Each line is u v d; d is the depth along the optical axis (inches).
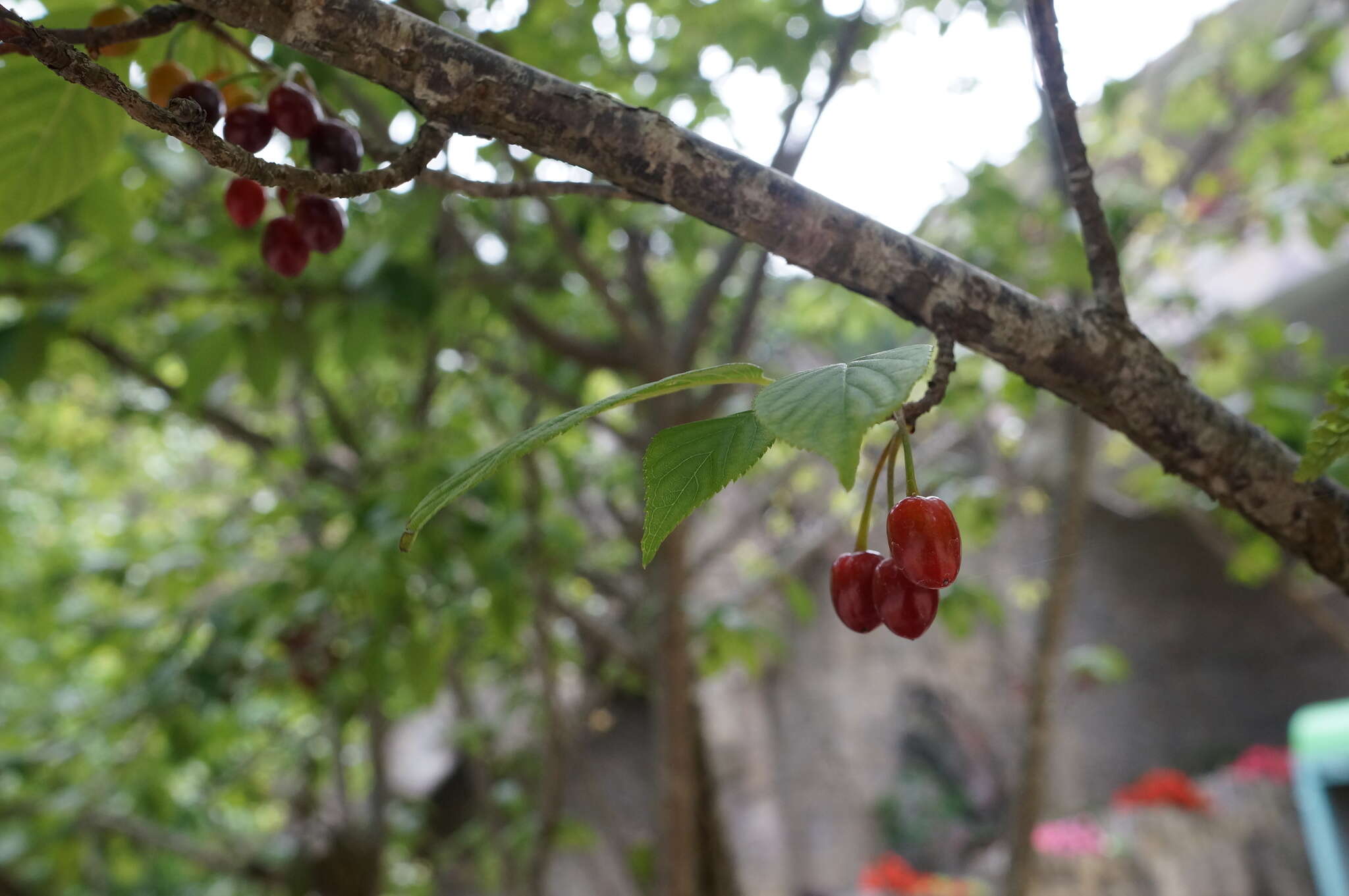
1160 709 393.4
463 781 336.8
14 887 182.7
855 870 379.6
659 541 31.1
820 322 200.5
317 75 76.7
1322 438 35.7
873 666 398.9
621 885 315.9
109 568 140.9
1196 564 398.6
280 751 217.0
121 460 257.0
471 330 153.6
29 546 235.9
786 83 128.4
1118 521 406.3
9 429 219.3
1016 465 221.5
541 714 204.8
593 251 159.2
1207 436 44.7
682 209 39.2
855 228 39.1
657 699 130.7
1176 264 174.6
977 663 387.9
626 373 137.7
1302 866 274.5
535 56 99.7
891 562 37.6
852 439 24.1
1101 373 42.9
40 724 179.2
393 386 189.2
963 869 382.3
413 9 83.8
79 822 173.9
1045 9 41.4
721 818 153.9
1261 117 182.1
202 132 31.5
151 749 159.2
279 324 103.0
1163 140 214.4
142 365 133.6
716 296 124.0
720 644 150.9
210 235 103.3
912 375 25.6
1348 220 146.9
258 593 123.0
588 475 189.5
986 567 377.1
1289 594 190.7
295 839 193.9
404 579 106.1
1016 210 134.3
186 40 51.9
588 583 187.3
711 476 31.4
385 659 114.7
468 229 143.6
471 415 177.0
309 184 34.2
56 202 51.3
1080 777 384.2
